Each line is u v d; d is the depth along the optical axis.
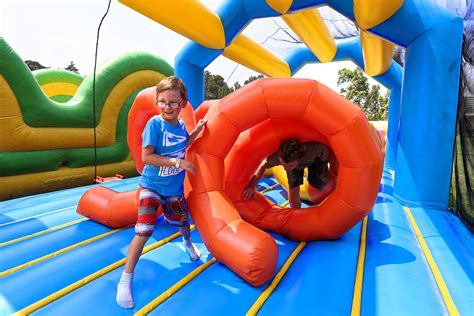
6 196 5.34
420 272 2.47
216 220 2.51
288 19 5.19
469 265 2.62
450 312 2.02
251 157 3.30
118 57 7.21
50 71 9.19
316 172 3.49
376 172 2.77
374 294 2.19
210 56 5.53
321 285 2.27
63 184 6.18
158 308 2.01
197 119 4.46
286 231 3.19
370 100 34.59
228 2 4.86
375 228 3.45
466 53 4.05
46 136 5.81
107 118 7.00
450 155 4.21
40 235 3.25
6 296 2.07
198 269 2.51
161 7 4.11
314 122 2.73
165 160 2.19
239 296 2.16
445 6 4.31
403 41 4.30
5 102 5.21
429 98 4.18
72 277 2.35
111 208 3.32
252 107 2.69
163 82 2.23
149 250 2.85
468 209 3.74
